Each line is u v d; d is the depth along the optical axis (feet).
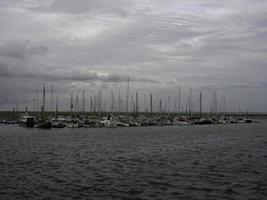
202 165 146.82
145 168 139.23
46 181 113.70
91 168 139.44
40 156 178.40
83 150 208.74
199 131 417.08
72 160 163.12
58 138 304.30
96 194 97.35
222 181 113.91
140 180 115.44
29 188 103.86
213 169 136.77
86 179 116.98
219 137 318.45
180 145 241.96
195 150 208.44
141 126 544.62
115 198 93.30
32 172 130.00
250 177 120.37
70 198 93.09
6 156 177.88
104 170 134.72
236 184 109.29
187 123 609.42
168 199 92.38
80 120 517.96
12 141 272.72
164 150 208.44
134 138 305.53
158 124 575.38
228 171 132.16
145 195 96.27
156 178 118.73
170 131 417.28
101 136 328.70
